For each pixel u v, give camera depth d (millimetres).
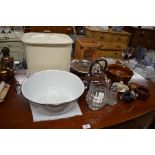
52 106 832
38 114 894
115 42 2977
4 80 1085
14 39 2123
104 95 1003
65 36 1182
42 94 1005
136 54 1969
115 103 1061
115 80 1206
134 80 1382
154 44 3016
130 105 1073
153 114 1137
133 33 3021
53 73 1042
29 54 1068
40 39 1077
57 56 1101
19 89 1043
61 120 886
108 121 924
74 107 972
